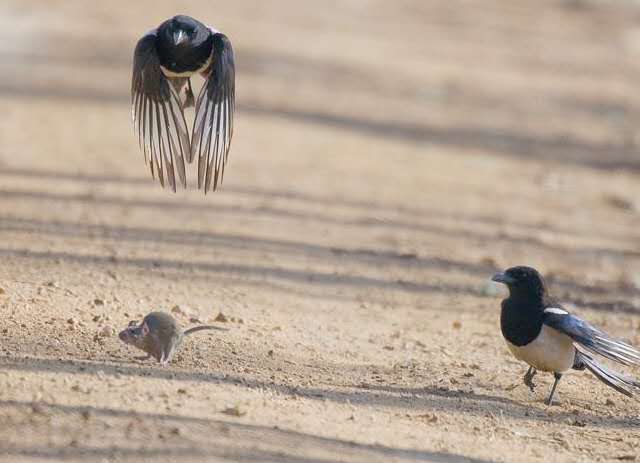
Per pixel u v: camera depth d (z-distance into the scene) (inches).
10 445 306.3
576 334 393.4
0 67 1272.1
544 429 386.0
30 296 464.4
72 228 612.4
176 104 376.2
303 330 479.5
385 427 361.1
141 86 376.2
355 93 1349.7
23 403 333.7
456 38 1776.6
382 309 539.8
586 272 666.8
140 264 550.0
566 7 2105.1
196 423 332.2
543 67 1615.4
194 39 373.4
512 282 402.3
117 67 1342.3
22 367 367.6
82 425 322.0
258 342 445.7
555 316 397.7
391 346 474.6
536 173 1016.2
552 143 1179.9
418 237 711.7
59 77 1248.2
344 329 493.0
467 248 695.7
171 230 636.7
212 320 470.0
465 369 450.9
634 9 2113.7
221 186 797.2
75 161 841.5
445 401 402.9
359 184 877.2
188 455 309.7
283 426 342.3
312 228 695.7
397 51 1637.6
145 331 386.6
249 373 400.5
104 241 589.9
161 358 389.4
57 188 729.6
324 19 1824.6
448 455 341.1
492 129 1227.9
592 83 1535.4
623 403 425.7
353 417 366.6
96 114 1075.9
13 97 1119.6
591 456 361.7
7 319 423.8
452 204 837.2
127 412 335.0
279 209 741.3
